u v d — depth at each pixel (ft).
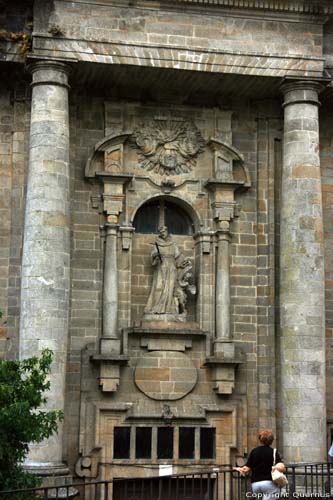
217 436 101.65
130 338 101.65
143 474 99.14
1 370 72.90
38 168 93.91
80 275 102.17
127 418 99.76
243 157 107.04
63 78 95.91
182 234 108.06
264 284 105.81
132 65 97.14
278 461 66.03
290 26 101.19
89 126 105.29
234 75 99.86
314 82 100.42
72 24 96.17
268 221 107.04
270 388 103.60
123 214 104.12
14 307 98.58
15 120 102.32
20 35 96.58
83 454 98.37
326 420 102.53
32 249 92.63
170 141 106.63
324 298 100.01
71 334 100.78
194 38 98.84
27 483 72.43
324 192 109.40
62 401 90.89
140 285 104.94
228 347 102.22
